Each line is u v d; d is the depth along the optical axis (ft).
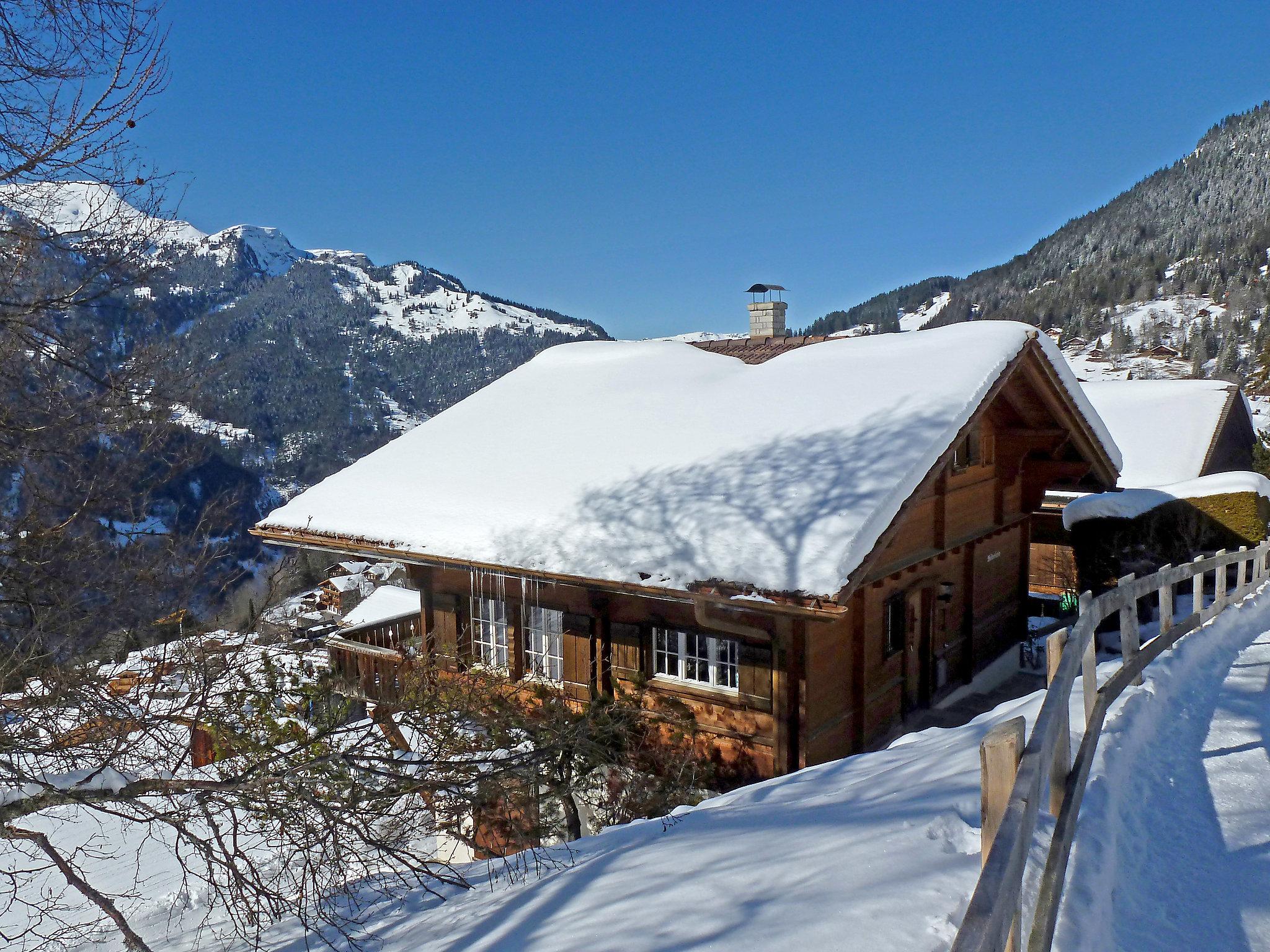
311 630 48.01
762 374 41.16
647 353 48.34
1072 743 14.94
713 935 10.55
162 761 21.50
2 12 17.75
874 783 17.65
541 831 26.43
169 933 26.17
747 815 18.12
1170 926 10.50
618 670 34.19
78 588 23.89
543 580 30.89
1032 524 68.95
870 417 32.12
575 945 12.22
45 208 20.27
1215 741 17.39
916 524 35.42
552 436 39.86
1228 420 84.58
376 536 35.47
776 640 29.89
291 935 21.24
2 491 23.67
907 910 9.70
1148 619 51.03
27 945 27.09
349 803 20.65
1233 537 52.21
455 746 25.12
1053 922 8.80
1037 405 40.24
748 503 28.94
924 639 37.68
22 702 20.51
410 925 18.62
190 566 25.81
